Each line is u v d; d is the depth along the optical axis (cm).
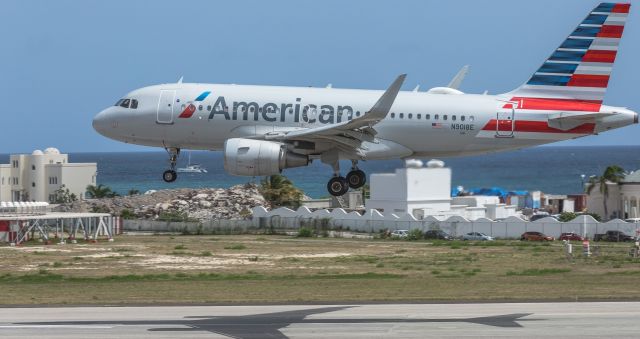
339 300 12262
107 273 16650
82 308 11494
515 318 10119
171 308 11425
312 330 9456
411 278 15475
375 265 18162
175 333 9312
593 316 10206
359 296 12712
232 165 18050
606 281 14688
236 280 15275
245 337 9081
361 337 9006
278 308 11294
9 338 9038
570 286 13900
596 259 19550
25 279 15600
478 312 10712
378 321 10019
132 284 14650
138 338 9038
